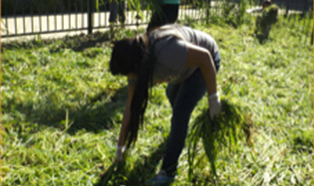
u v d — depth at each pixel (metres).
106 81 4.73
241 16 8.67
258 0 9.76
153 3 3.14
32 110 3.84
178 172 3.22
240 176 3.34
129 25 7.01
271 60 6.38
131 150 3.41
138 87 2.51
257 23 7.86
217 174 3.31
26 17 7.61
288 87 5.42
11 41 5.64
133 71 2.57
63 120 3.80
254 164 3.49
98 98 4.36
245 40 7.34
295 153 3.82
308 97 5.11
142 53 2.47
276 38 8.01
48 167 3.09
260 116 4.37
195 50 2.57
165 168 3.09
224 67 5.71
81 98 4.25
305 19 9.72
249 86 5.20
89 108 4.05
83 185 2.96
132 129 2.72
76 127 3.78
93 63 5.14
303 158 3.69
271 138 3.98
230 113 2.99
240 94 4.93
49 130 3.60
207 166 3.37
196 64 2.61
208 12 8.25
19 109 3.84
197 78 2.91
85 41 6.06
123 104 4.28
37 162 3.19
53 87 4.36
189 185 3.13
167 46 2.48
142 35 2.61
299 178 3.36
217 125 2.96
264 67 6.02
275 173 3.39
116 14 6.85
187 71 2.88
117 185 3.04
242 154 3.61
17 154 3.22
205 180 3.22
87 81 4.62
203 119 3.01
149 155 3.45
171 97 3.23
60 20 7.80
